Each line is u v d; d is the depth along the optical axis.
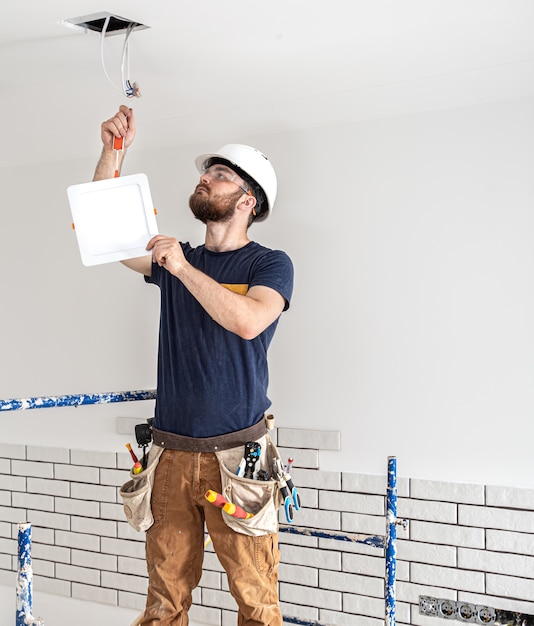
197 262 2.36
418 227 2.85
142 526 2.25
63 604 3.61
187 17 2.07
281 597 3.11
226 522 2.14
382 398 2.92
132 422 3.44
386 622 2.49
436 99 2.75
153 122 3.12
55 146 3.46
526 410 2.68
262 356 2.28
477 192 2.75
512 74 2.53
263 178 2.36
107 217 2.14
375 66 2.48
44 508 3.67
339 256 2.99
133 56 2.39
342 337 2.99
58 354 3.63
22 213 3.73
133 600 3.44
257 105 2.90
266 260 2.25
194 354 2.21
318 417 3.04
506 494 2.70
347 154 2.98
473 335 2.76
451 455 2.80
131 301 3.45
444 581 2.80
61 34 2.20
